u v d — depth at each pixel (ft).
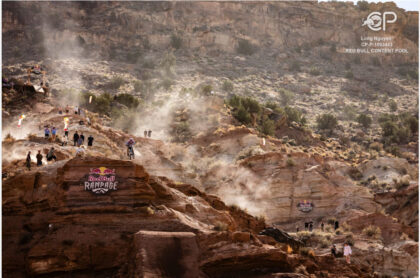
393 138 494.18
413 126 537.24
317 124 539.29
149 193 66.80
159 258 57.93
